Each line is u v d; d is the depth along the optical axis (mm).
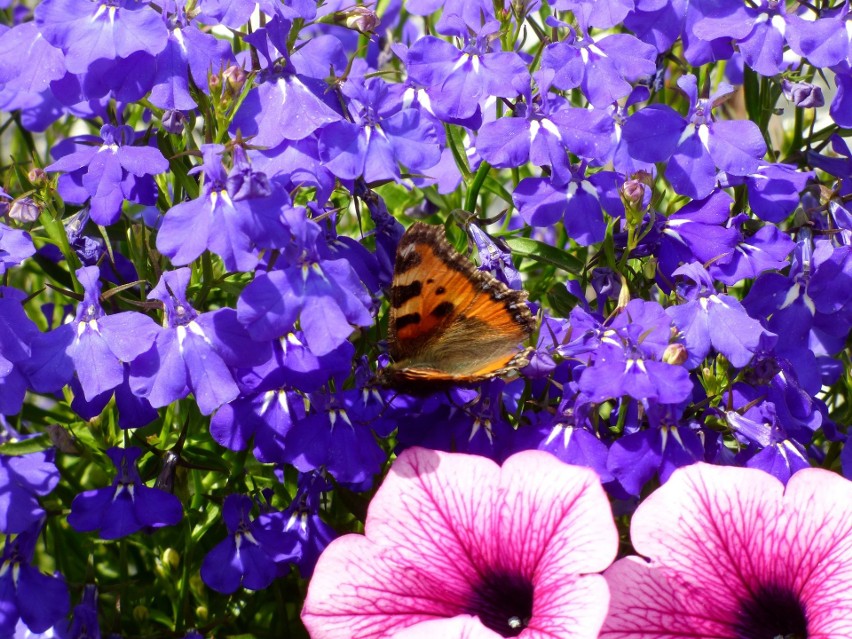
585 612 196
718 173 248
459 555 211
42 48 232
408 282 221
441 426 234
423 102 251
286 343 227
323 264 217
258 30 227
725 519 208
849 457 246
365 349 248
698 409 237
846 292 246
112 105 250
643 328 226
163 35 225
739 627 206
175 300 220
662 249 244
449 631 195
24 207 237
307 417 231
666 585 206
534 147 239
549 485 209
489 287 223
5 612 227
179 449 239
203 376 218
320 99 231
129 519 230
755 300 248
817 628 202
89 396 219
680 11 250
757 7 247
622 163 244
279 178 225
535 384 244
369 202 244
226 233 212
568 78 242
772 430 231
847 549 205
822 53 244
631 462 223
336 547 211
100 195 235
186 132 241
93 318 223
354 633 206
